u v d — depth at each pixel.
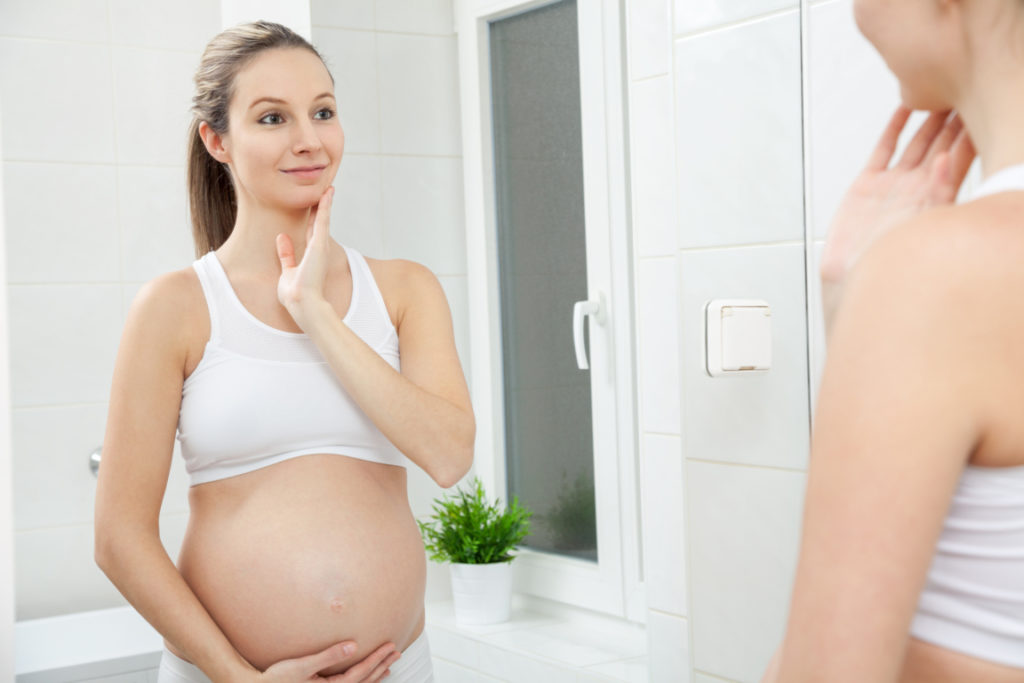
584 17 1.56
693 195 1.33
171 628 0.97
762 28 1.24
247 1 1.57
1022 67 0.37
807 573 0.36
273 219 1.10
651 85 1.46
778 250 1.24
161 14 1.56
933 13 0.39
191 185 1.19
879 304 0.35
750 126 1.25
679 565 1.44
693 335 1.33
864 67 1.14
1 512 1.39
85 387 1.49
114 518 0.96
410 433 1.00
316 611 1.03
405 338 1.13
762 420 1.26
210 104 1.12
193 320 1.03
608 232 1.56
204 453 1.03
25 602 1.42
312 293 0.99
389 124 1.55
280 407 1.03
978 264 0.34
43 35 1.48
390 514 1.09
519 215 1.61
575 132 1.58
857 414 0.34
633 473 1.54
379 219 1.54
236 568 1.03
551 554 1.57
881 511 0.34
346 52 1.52
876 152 0.50
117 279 1.52
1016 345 0.34
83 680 1.42
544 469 1.60
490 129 1.60
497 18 1.59
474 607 1.52
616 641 1.54
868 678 0.34
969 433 0.34
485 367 1.60
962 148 0.47
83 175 1.50
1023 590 0.37
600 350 1.58
